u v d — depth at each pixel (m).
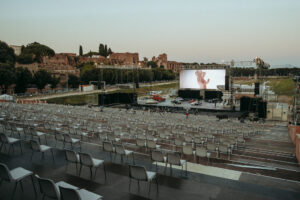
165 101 53.53
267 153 11.54
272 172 8.34
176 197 5.82
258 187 6.59
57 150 9.83
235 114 34.31
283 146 13.58
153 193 6.01
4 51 76.00
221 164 8.98
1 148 9.62
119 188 6.28
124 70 89.06
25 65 82.31
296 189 6.63
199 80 47.22
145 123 18.73
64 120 17.41
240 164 9.15
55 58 118.56
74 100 54.44
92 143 11.57
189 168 8.15
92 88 62.38
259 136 17.34
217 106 43.50
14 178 5.38
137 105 45.28
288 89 43.50
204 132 14.76
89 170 7.55
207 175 7.50
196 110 38.31
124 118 21.17
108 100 47.09
